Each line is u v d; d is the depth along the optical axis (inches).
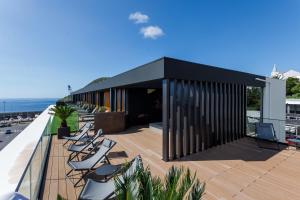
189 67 227.8
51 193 144.3
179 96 225.3
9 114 2319.1
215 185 155.3
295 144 263.0
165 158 210.4
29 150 189.9
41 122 344.8
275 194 142.1
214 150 252.2
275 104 432.5
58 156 225.9
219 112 279.0
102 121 358.0
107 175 137.2
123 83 331.6
